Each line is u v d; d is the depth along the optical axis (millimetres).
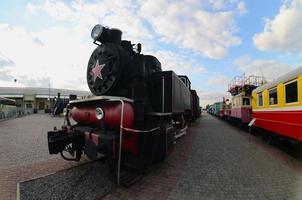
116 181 4453
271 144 9500
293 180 4797
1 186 4215
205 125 20469
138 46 5637
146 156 4992
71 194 3822
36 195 3766
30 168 5348
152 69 6105
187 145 9055
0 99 29391
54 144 4848
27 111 47000
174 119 7078
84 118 5117
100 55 5590
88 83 5930
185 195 3938
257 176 5051
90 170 5117
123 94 5141
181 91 7898
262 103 10266
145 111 4984
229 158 6770
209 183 4555
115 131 4324
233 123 21125
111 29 5605
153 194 3939
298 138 6512
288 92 7227
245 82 19953
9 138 10117
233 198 3854
